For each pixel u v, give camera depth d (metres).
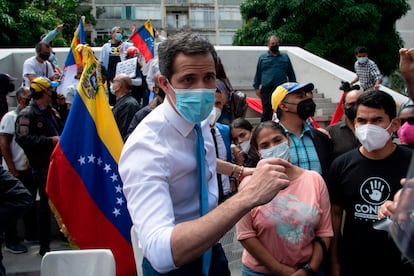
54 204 4.04
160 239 1.63
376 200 2.77
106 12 37.44
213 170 2.17
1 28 15.55
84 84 4.17
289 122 3.61
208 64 1.86
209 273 2.14
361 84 9.25
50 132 4.98
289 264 2.77
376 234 2.75
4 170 2.82
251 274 2.88
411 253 1.31
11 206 2.76
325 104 9.92
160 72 1.93
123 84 5.56
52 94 5.08
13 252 5.10
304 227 2.76
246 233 2.81
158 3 38.78
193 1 39.75
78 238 4.02
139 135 1.86
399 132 3.41
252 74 11.59
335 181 2.96
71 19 21.16
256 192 1.64
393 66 16.91
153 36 8.47
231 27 41.19
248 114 9.59
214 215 1.62
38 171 4.90
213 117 3.95
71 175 4.06
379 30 16.59
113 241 4.04
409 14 23.41
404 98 8.77
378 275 2.76
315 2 15.65
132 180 1.80
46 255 2.74
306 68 11.39
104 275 2.72
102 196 4.10
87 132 4.11
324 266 2.98
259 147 2.98
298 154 3.54
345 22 15.65
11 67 10.38
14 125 5.30
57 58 10.72
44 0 21.64
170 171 1.86
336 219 3.02
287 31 16.03
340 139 3.84
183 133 1.90
